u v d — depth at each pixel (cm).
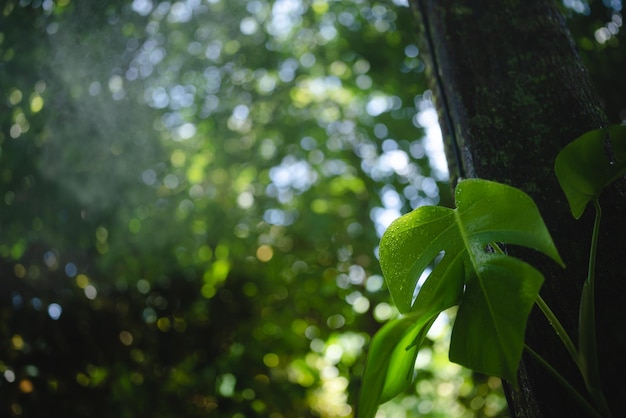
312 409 413
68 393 305
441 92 156
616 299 111
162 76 358
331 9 437
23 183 303
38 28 298
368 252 432
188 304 368
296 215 437
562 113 135
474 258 103
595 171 102
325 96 471
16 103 300
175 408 338
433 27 161
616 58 367
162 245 357
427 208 109
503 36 149
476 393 458
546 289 118
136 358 342
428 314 99
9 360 287
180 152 380
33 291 306
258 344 373
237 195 426
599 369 107
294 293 409
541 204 126
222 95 411
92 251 328
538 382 112
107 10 315
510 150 135
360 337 430
